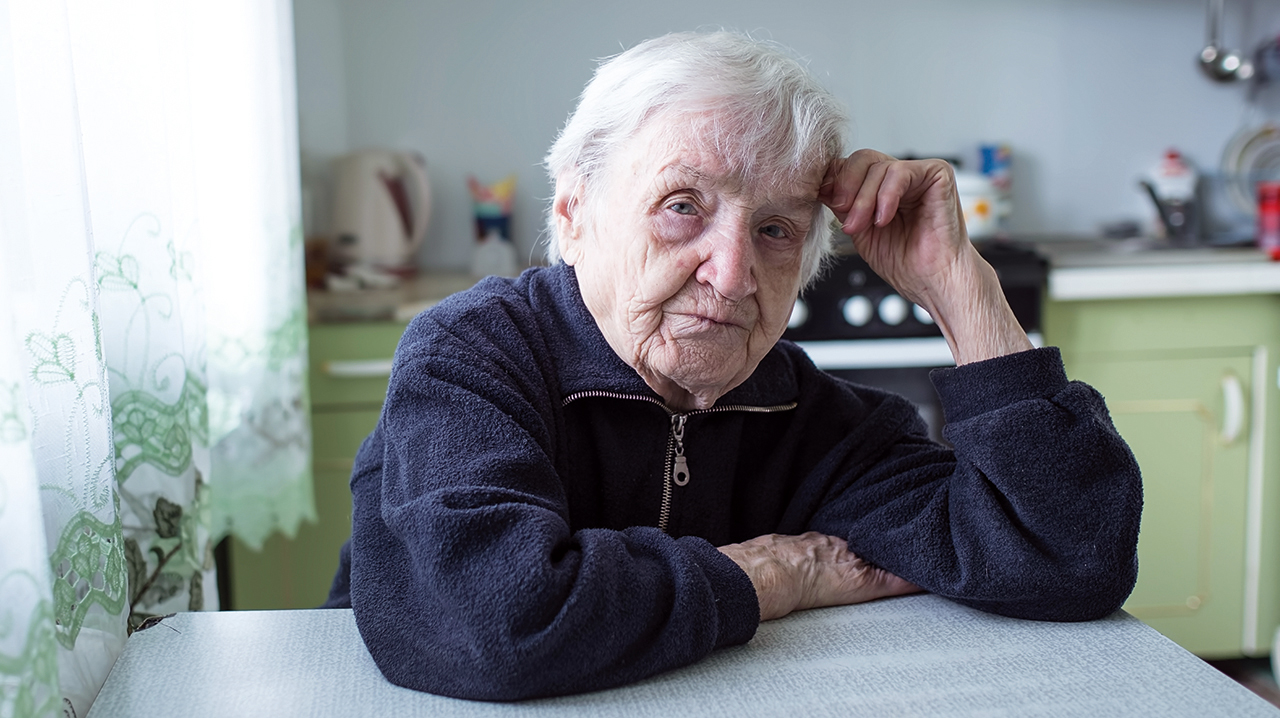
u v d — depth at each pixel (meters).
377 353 2.20
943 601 0.93
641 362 0.95
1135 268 2.42
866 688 0.74
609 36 2.85
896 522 0.97
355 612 0.83
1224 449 2.48
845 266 2.34
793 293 0.94
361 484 0.95
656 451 1.02
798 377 1.14
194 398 1.23
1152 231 3.00
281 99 1.77
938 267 1.00
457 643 0.75
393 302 2.23
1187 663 0.78
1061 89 2.96
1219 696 0.72
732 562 0.83
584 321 1.01
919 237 1.01
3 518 0.62
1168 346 2.44
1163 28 2.96
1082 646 0.82
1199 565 2.52
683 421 1.02
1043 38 2.94
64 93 0.82
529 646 0.72
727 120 0.85
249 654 0.81
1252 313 2.44
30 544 0.64
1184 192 2.91
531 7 2.82
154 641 0.83
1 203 0.71
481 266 2.74
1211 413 2.47
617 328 0.95
